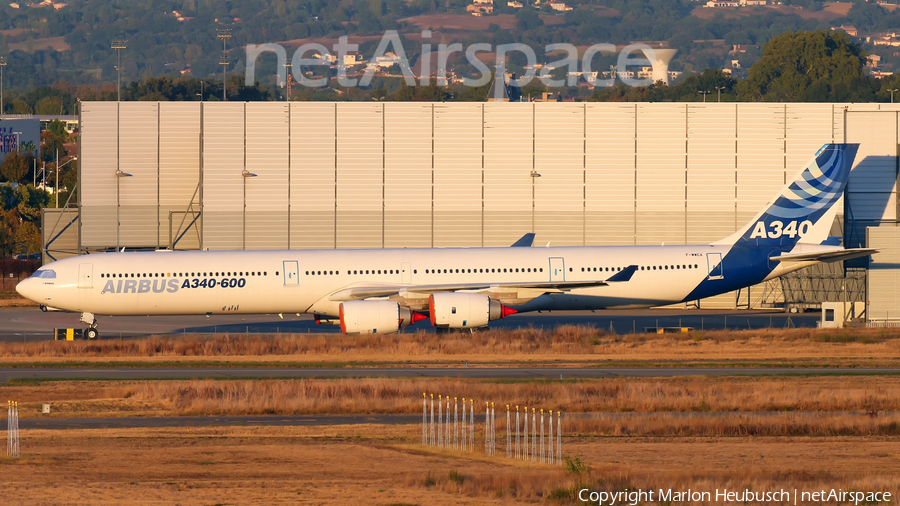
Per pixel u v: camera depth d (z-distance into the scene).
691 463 122.06
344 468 117.94
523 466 119.81
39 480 110.06
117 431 142.12
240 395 164.50
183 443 133.75
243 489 105.31
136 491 104.12
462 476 111.06
